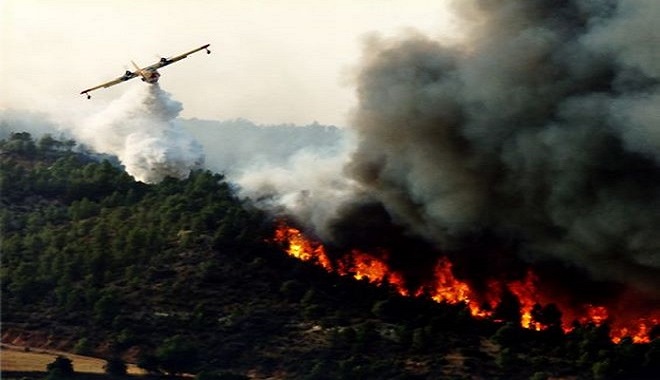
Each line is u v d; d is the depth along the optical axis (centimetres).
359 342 18988
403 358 18612
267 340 19388
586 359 18275
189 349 18575
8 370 18138
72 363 18575
